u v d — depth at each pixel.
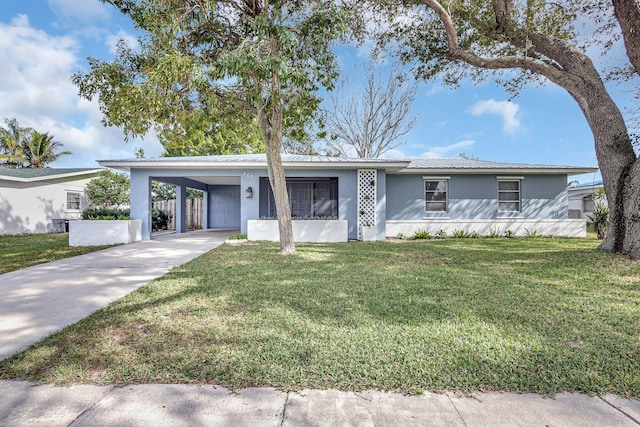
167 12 5.20
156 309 3.71
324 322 3.29
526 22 8.07
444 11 7.87
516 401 2.04
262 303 3.91
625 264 5.81
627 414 1.91
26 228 15.57
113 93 6.40
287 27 5.79
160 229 16.72
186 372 2.33
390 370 2.36
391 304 3.89
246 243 10.17
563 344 2.79
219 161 11.02
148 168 11.38
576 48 7.54
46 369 2.40
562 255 7.15
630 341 2.85
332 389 2.16
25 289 4.76
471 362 2.46
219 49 6.52
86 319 3.44
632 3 6.29
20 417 1.88
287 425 1.83
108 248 9.23
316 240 11.20
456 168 13.02
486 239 12.05
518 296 4.23
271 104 7.02
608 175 6.93
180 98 6.63
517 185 13.80
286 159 11.70
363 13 8.34
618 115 6.96
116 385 2.20
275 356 2.55
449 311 3.63
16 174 15.92
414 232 13.26
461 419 1.87
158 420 1.86
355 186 11.91
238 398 2.06
